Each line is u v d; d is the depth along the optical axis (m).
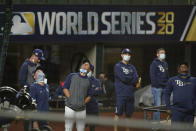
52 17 61.09
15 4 60.44
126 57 36.19
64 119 9.56
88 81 31.38
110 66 64.50
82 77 31.28
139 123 8.81
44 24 61.12
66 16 61.25
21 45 64.75
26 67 34.66
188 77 28.42
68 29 61.38
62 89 34.19
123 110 36.94
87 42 61.88
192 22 62.34
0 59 44.12
